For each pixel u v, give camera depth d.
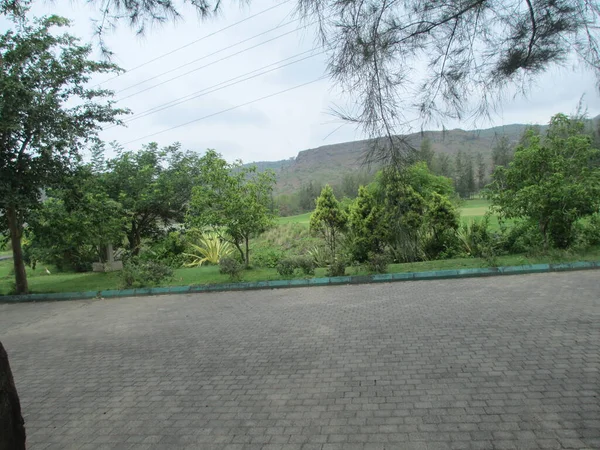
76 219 12.62
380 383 3.85
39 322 7.87
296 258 9.95
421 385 3.73
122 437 3.32
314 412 3.42
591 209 9.25
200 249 14.47
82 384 4.51
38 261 15.85
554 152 9.22
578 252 9.02
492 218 13.81
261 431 3.21
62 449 3.21
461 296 6.87
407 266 9.57
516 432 2.89
